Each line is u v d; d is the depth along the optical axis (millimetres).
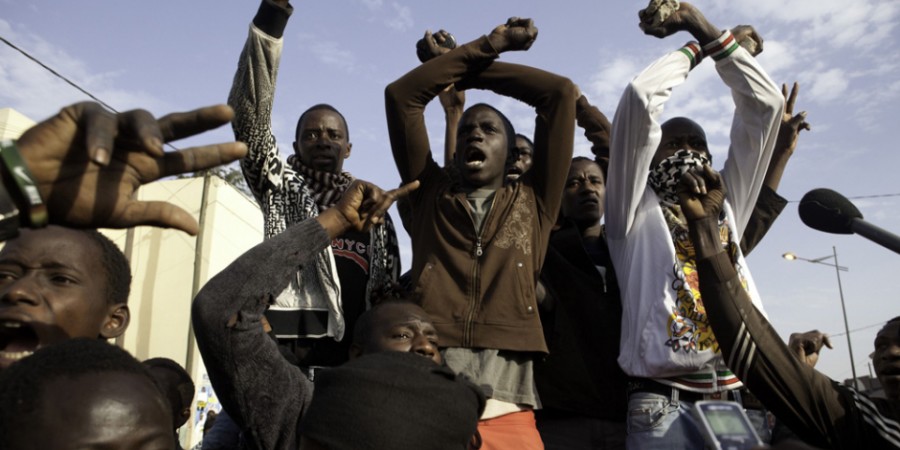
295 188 3693
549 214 3326
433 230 3309
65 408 1361
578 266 3760
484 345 2969
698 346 3098
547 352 3070
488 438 2824
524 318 3055
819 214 2941
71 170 1384
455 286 3127
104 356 1508
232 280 2328
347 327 3674
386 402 1799
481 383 2896
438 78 3361
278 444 2398
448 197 3338
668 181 3621
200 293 2324
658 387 3154
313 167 4086
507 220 3240
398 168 3529
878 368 2793
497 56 3410
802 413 2523
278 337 3445
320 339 3568
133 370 1525
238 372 2316
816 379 2545
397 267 3973
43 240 2088
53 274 2062
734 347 2582
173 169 1493
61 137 1355
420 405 1815
